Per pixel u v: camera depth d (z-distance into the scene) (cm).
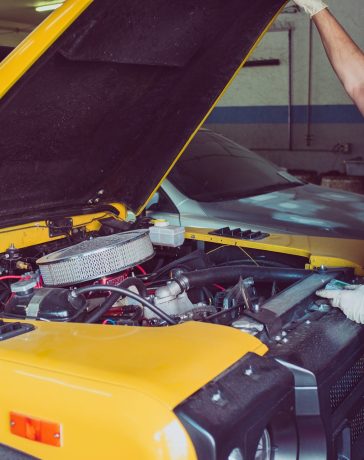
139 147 244
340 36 205
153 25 186
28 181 220
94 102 205
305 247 264
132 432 121
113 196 260
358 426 185
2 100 167
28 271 227
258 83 1033
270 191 443
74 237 242
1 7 1271
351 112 956
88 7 159
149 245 219
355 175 877
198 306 210
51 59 171
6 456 141
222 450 120
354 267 232
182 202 397
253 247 278
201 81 229
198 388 128
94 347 146
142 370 132
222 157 460
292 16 970
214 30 208
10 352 146
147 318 198
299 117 1005
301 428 153
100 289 185
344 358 168
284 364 152
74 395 130
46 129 202
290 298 191
